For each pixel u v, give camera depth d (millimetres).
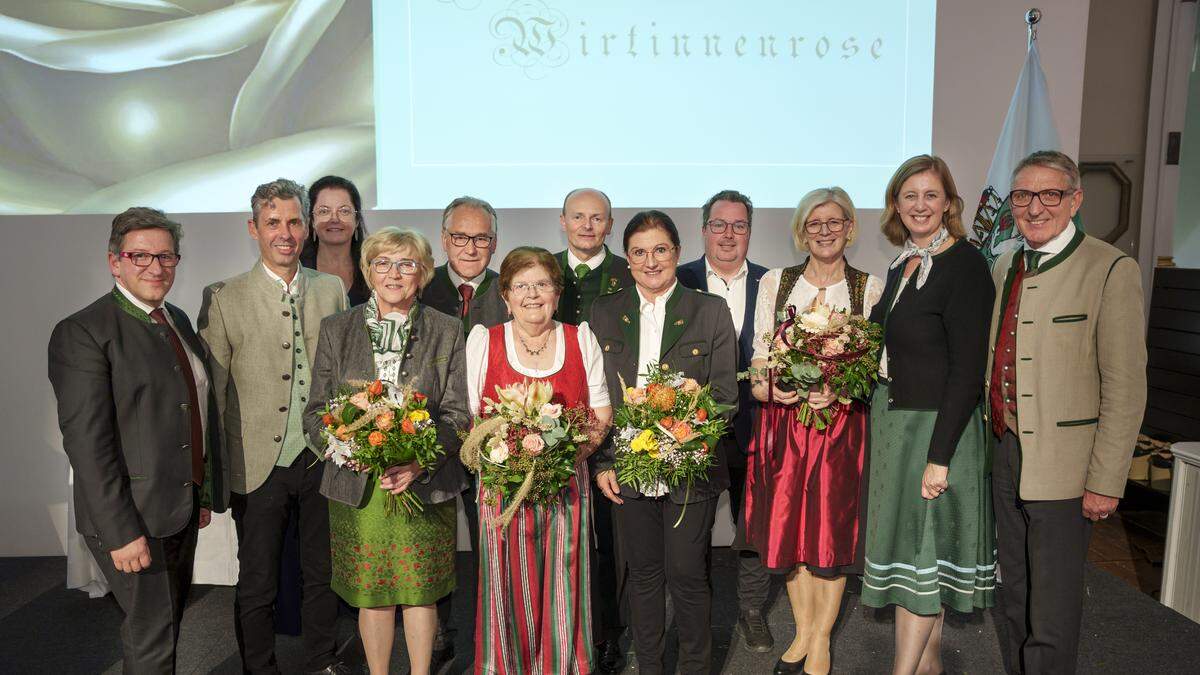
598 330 2537
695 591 2381
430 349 2365
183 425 2197
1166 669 2805
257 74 3641
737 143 3799
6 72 3578
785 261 3854
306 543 2590
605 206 2961
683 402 2238
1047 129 3516
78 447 2014
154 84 3621
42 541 3898
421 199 3730
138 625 2166
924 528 2318
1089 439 2156
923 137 3830
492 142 3734
